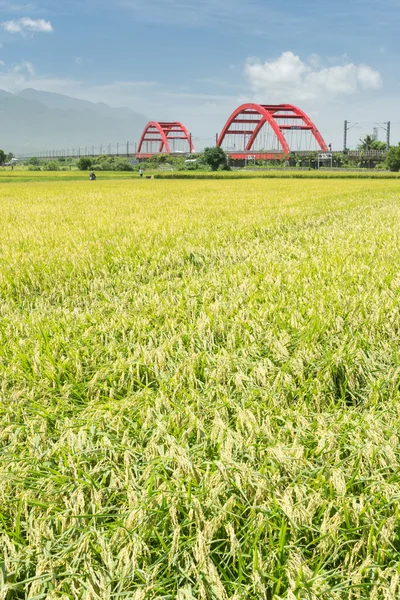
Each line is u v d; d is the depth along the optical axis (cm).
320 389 457
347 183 6712
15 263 1029
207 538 268
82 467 343
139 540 265
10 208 2666
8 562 262
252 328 591
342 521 282
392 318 613
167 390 452
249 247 1255
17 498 309
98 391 463
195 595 249
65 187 5994
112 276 959
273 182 7419
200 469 333
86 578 250
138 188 5441
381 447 338
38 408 433
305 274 872
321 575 249
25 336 622
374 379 481
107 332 612
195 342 568
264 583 250
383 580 249
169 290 800
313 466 336
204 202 2892
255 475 312
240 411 388
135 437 377
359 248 1138
